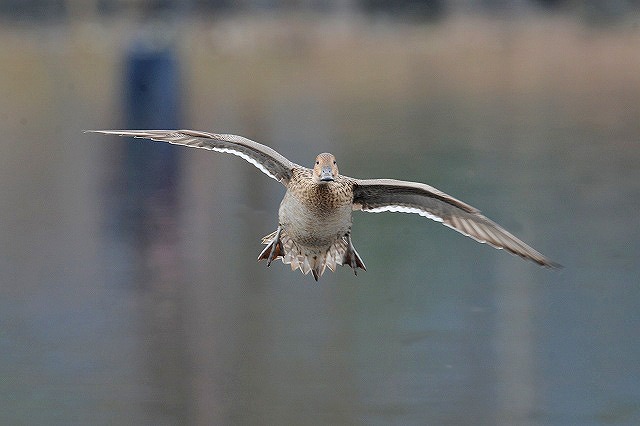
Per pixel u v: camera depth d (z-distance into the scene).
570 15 39.97
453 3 41.22
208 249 18.80
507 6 41.16
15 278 17.55
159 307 16.30
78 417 13.09
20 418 13.01
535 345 14.80
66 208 21.70
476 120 28.86
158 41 35.19
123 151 26.91
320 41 37.53
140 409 13.28
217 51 36.22
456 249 18.69
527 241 18.97
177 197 22.30
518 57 36.41
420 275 17.47
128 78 31.88
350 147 25.84
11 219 20.92
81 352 14.75
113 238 19.56
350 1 40.59
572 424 12.89
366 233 19.59
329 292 16.78
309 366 14.30
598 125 28.12
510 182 22.78
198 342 15.01
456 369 14.14
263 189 23.02
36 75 33.69
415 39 38.56
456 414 13.12
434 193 9.16
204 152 26.67
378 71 34.97
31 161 25.81
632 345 14.76
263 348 14.70
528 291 16.69
